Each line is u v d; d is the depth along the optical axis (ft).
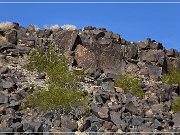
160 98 110.63
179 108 105.09
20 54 121.70
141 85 116.26
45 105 90.02
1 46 122.01
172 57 141.18
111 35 136.26
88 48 128.98
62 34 130.21
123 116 90.79
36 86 102.78
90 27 139.13
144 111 97.14
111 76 120.06
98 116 87.35
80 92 98.32
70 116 87.61
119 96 103.14
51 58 119.96
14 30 126.62
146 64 133.49
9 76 106.01
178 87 119.44
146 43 139.33
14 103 90.22
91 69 122.93
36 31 132.98
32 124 79.00
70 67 121.60
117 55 130.82
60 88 96.12
